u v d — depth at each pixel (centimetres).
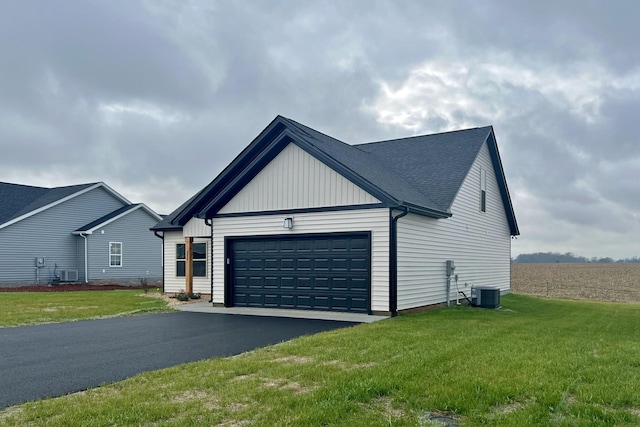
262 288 1455
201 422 443
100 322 1134
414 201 1310
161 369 655
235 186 1491
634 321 1262
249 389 544
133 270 2945
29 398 525
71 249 2722
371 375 591
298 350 768
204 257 1914
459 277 1650
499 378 579
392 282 1238
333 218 1330
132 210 2934
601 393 527
